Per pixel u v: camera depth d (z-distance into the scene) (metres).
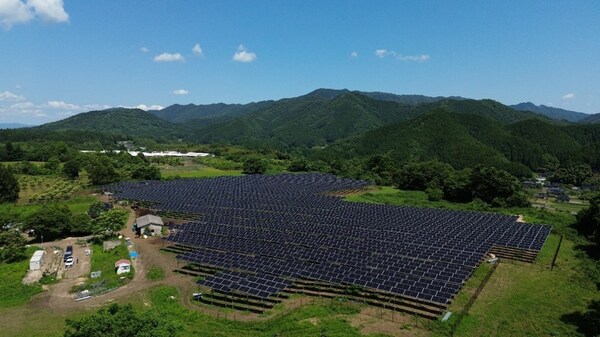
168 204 120.75
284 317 49.41
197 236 82.25
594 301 53.31
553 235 88.69
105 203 124.00
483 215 103.88
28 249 83.69
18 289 61.50
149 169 181.00
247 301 54.81
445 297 49.84
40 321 51.22
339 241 77.62
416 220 99.06
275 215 105.38
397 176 176.75
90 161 192.25
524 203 125.25
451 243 75.81
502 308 51.28
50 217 90.81
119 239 88.12
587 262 69.56
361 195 149.50
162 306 54.00
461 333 44.78
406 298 54.19
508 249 75.31
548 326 46.66
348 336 44.03
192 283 62.62
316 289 58.25
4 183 128.50
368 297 55.06
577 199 158.38
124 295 58.75
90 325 32.66
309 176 199.62
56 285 63.84
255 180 180.75
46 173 182.88
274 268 62.53
